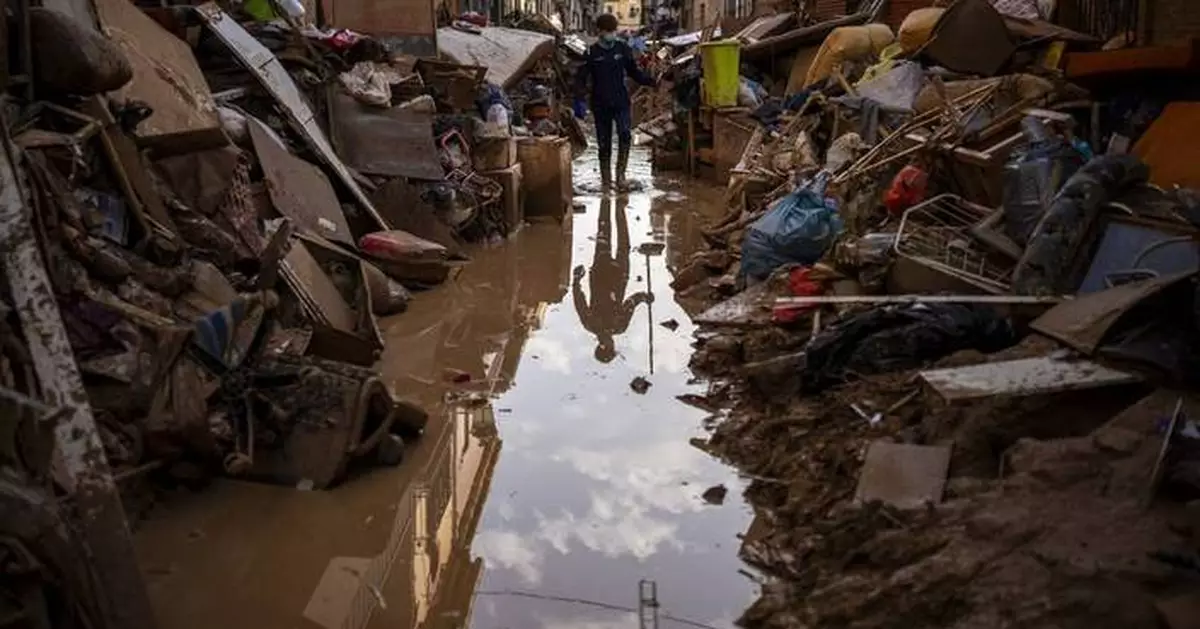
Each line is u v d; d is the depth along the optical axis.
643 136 24.64
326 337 6.07
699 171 17.22
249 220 6.88
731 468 5.18
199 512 4.68
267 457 4.98
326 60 11.05
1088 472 3.71
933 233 6.93
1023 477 3.80
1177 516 3.34
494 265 10.16
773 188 11.06
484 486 5.05
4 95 5.33
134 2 9.16
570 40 38.47
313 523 4.63
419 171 10.35
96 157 5.61
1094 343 4.63
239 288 6.20
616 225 12.57
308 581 4.18
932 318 5.54
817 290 6.89
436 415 6.03
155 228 5.71
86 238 4.94
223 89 8.97
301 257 7.00
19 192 3.85
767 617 3.79
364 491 4.95
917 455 4.27
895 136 9.01
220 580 4.16
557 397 6.36
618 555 4.38
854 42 15.04
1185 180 6.99
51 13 5.67
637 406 6.15
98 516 3.38
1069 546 3.30
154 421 4.54
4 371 3.48
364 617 3.94
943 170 8.00
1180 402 4.02
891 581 3.51
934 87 10.12
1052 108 8.92
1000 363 4.70
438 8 19.00
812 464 4.77
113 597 3.31
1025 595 3.17
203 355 5.07
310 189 8.35
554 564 4.31
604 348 7.38
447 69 12.88
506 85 16.72
